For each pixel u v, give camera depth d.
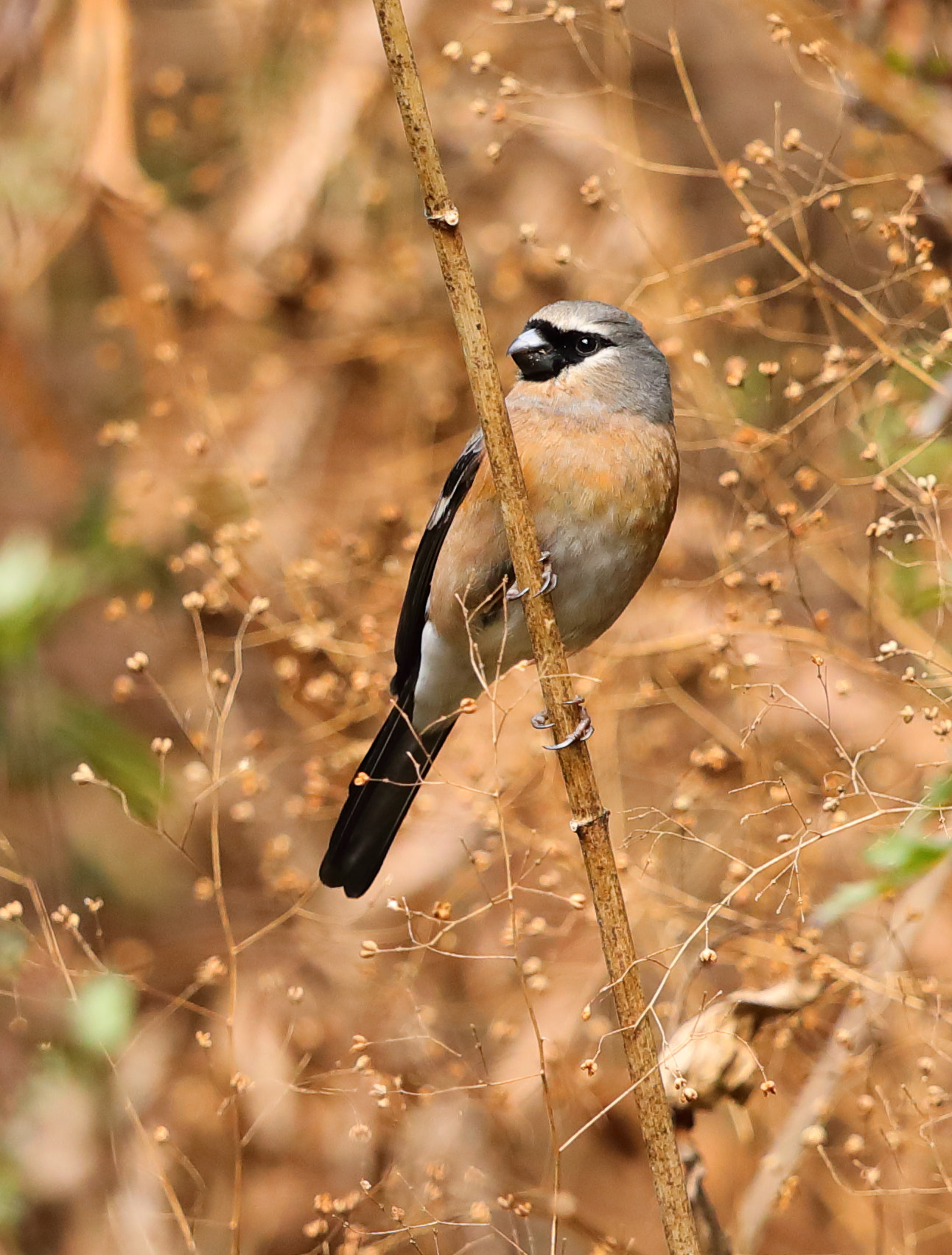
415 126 7.14
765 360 11.34
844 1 10.29
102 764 11.05
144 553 11.71
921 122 9.97
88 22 11.00
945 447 9.46
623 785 10.91
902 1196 8.31
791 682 10.28
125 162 11.12
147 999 10.34
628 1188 9.38
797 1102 9.41
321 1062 9.86
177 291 12.66
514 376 12.20
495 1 9.98
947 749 9.27
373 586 11.27
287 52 12.27
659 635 11.05
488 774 10.24
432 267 12.45
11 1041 9.71
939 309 10.60
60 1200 9.19
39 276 12.40
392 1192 8.64
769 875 9.71
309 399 12.02
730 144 12.54
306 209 11.78
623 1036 7.01
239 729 11.63
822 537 10.02
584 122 11.95
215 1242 9.28
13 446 12.23
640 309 10.89
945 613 10.55
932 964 9.28
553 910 10.27
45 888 10.86
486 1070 8.42
